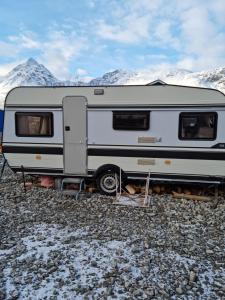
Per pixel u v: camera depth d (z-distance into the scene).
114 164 8.22
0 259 4.87
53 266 4.65
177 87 7.73
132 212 7.08
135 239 5.62
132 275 4.43
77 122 8.30
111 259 4.87
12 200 7.89
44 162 8.65
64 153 8.48
